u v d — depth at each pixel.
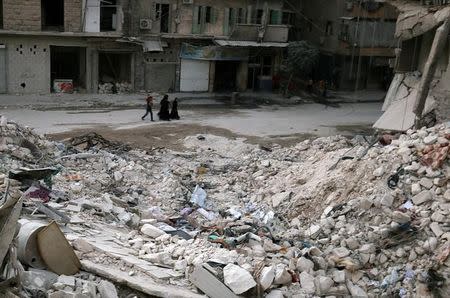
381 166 16.31
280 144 27.66
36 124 28.58
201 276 10.87
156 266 11.52
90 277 10.28
